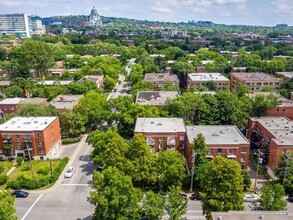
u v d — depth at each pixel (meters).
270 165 80.06
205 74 168.38
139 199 54.50
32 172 78.31
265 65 184.25
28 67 175.62
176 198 52.97
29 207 65.62
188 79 166.38
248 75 160.50
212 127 89.25
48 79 172.38
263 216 47.31
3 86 153.00
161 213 51.94
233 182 52.97
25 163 85.75
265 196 53.00
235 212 48.25
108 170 53.47
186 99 103.44
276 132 85.31
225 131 86.12
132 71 181.75
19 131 85.88
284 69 183.12
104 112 104.69
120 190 51.47
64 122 103.19
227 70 189.88
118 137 72.75
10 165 85.50
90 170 82.69
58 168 81.00
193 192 70.31
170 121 92.06
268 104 105.81
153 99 116.38
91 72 174.50
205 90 140.00
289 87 141.50
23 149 87.75
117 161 69.25
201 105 101.69
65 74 178.38
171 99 108.00
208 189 54.16
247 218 46.72
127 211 51.94
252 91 136.88
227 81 152.62
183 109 101.62
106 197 51.34
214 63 194.62
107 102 108.75
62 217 62.03
